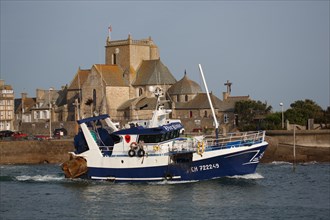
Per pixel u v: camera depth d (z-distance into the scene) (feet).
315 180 323.16
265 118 581.53
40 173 366.02
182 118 625.41
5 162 457.68
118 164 300.40
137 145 296.92
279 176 336.70
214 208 254.88
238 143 304.30
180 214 246.06
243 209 253.85
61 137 560.20
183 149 298.76
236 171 302.04
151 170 296.51
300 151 439.22
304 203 265.75
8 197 282.15
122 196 276.00
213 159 296.71
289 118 574.56
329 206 260.42
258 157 302.86
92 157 305.53
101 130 310.24
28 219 244.42
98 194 280.72
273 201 268.41
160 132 294.66
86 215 247.70
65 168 307.78
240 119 623.36
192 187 289.12
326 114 592.60
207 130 568.82
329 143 467.52
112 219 241.14
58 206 262.88
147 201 266.36
